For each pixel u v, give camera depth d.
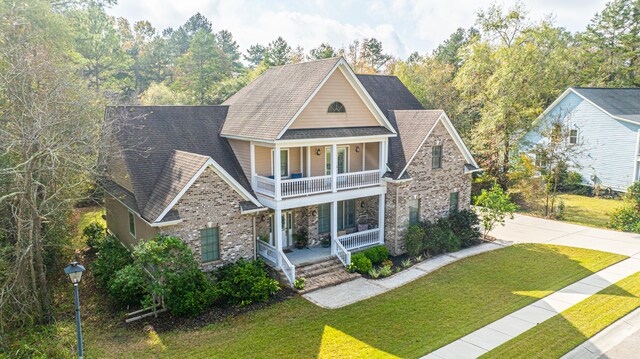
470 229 24.36
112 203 23.33
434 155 23.84
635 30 54.38
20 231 14.84
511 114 35.28
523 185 33.41
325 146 22.56
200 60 59.03
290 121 18.55
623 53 54.44
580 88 38.41
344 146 23.31
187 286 15.46
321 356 12.85
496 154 35.97
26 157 14.79
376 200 23.89
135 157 19.39
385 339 13.87
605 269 20.09
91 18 42.91
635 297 16.88
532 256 22.14
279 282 18.72
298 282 17.97
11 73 16.81
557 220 29.95
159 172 19.20
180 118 22.27
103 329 14.50
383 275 19.75
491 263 21.17
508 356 12.84
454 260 21.72
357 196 21.50
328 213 23.48
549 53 39.53
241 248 18.77
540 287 18.08
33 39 21.75
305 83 20.28
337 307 16.30
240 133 20.55
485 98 37.56
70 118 17.89
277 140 18.19
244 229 18.73
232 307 16.16
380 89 29.19
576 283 18.44
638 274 19.33
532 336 13.98
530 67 34.94
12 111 17.41
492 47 39.62
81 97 19.41
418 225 22.92
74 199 18.36
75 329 14.44
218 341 13.70
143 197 17.97
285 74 23.02
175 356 12.83
